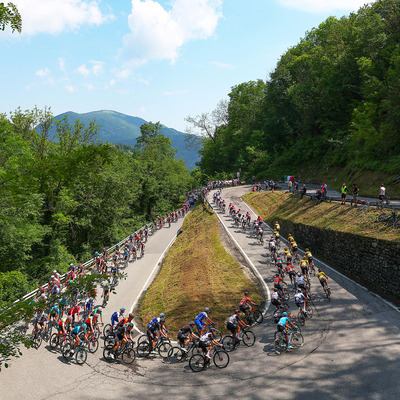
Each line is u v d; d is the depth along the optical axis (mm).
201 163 105000
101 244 44688
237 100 100062
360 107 48094
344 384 10102
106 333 15148
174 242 40062
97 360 13820
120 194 45375
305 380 10602
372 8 58625
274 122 75250
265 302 17906
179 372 12344
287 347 12648
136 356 14102
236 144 89688
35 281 29562
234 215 38094
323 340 12992
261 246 28906
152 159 73125
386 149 37281
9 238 22984
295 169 64938
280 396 9961
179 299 20328
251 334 14219
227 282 21422
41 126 32750
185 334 13516
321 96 60094
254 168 75062
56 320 15352
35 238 26656
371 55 48719
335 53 59906
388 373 10312
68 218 33500
